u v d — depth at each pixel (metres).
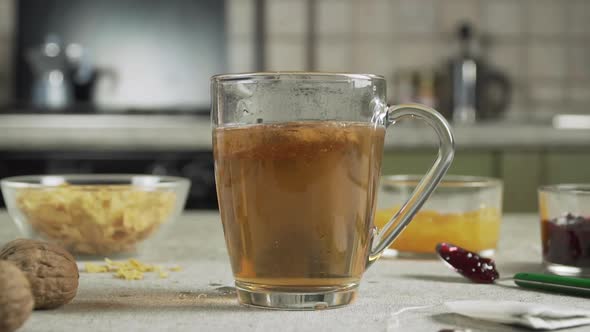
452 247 0.61
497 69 2.32
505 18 2.31
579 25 2.31
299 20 2.30
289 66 2.31
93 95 2.18
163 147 1.77
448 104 2.20
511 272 0.64
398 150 1.78
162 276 0.61
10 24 2.21
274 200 0.51
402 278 0.61
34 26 2.18
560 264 0.63
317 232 0.51
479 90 2.12
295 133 0.51
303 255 0.51
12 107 2.11
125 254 0.70
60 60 2.14
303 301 0.51
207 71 2.21
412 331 0.47
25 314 0.45
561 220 0.63
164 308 0.52
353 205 0.52
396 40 2.31
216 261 0.68
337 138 0.51
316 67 2.31
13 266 0.45
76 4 2.18
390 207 0.73
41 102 2.15
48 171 1.75
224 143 0.52
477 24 2.31
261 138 0.51
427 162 1.77
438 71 2.29
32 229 0.69
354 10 2.31
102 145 1.76
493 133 1.81
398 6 2.31
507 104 2.25
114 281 0.59
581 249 0.62
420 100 2.17
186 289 0.57
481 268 0.60
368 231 0.53
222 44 2.21
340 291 0.52
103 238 0.68
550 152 1.80
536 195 1.80
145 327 0.48
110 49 2.19
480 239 0.70
